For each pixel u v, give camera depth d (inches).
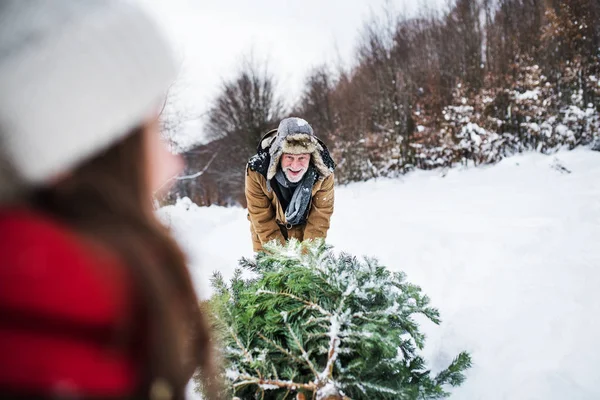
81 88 19.2
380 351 56.6
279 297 60.6
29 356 17.3
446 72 555.2
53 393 17.6
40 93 18.3
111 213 21.3
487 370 74.3
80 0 20.4
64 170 20.4
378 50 677.3
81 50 19.1
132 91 21.1
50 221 19.5
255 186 112.3
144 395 21.5
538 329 84.4
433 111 501.0
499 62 489.4
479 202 258.1
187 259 25.7
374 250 169.6
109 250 20.3
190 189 693.3
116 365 19.5
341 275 62.4
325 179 111.3
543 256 131.0
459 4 599.2
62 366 17.7
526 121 420.8
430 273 131.4
